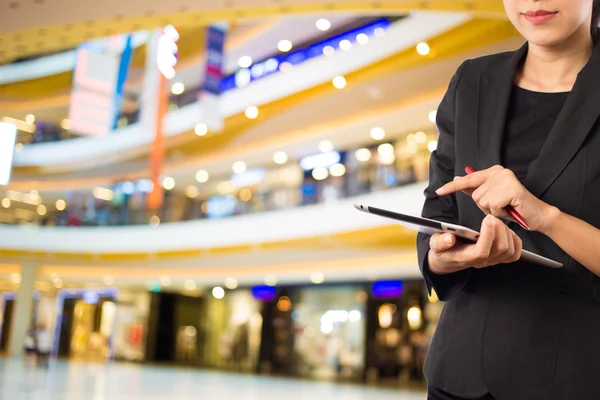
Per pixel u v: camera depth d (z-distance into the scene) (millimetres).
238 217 18719
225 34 17938
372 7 7336
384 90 14891
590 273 982
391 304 20297
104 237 21359
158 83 19312
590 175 1023
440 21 12445
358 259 17578
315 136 17234
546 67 1145
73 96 17938
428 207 1215
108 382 14781
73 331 28188
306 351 22422
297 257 18688
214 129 17250
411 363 19469
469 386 1034
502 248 903
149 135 19047
